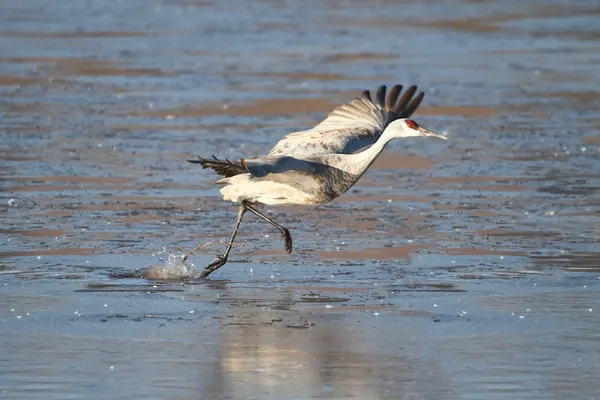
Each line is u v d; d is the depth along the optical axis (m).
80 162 21.39
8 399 10.48
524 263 15.37
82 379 11.00
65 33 38.31
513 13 44.69
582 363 11.48
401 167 21.44
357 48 35.88
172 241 16.42
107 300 13.61
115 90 28.86
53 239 16.38
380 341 12.15
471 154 22.44
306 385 10.88
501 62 33.53
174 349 11.88
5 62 32.53
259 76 30.95
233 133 24.11
